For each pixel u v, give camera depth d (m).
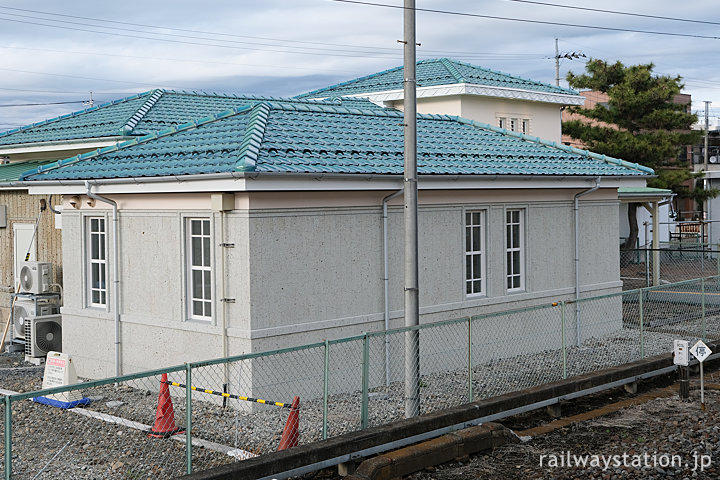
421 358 13.93
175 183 12.10
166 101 20.41
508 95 23.83
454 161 14.74
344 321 12.90
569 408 12.36
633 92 30.75
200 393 12.46
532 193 16.14
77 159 14.97
